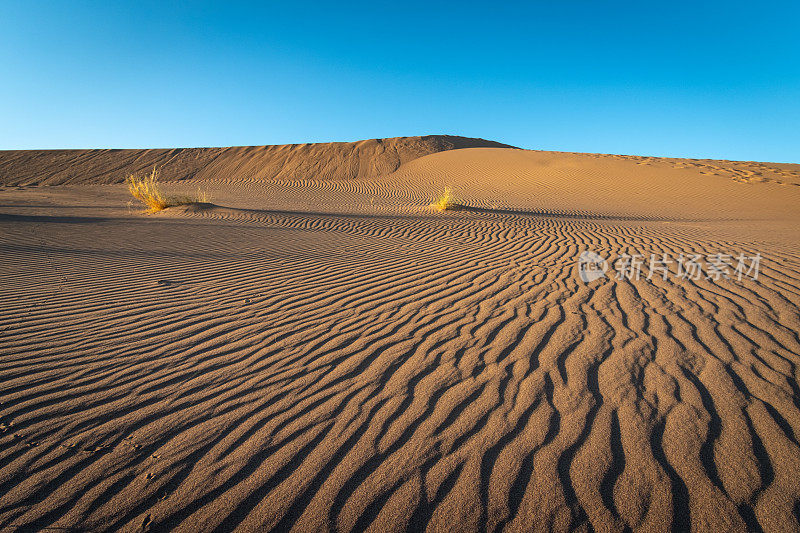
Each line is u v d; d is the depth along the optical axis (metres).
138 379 2.83
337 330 3.68
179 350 3.27
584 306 4.18
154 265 6.14
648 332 3.50
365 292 4.85
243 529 1.69
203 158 53.59
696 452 2.07
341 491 1.88
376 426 2.32
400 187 29.78
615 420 2.32
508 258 6.76
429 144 55.75
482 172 33.41
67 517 1.75
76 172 47.94
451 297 4.60
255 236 9.11
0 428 2.30
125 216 13.28
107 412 2.46
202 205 14.53
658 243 7.94
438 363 3.03
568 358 3.05
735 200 20.78
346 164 47.53
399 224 11.68
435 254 7.23
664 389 2.62
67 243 7.68
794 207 18.53
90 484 1.92
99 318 3.94
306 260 6.69
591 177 28.20
